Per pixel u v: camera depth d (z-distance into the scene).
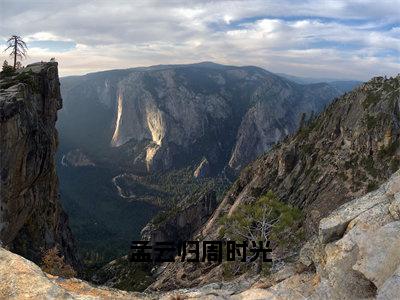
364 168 84.44
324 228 21.11
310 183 99.19
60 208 115.00
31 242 79.81
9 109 65.31
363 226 19.62
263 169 135.00
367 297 17.08
